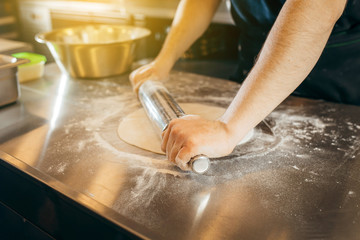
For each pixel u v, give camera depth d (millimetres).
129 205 500
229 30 1776
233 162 609
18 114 829
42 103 895
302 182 551
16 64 845
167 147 587
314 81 943
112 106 869
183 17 976
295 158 620
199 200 512
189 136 552
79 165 607
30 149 666
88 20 2215
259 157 623
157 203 506
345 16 833
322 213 481
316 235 443
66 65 1068
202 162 540
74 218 521
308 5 496
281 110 832
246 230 453
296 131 722
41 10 2416
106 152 651
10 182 624
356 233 444
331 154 632
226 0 1753
